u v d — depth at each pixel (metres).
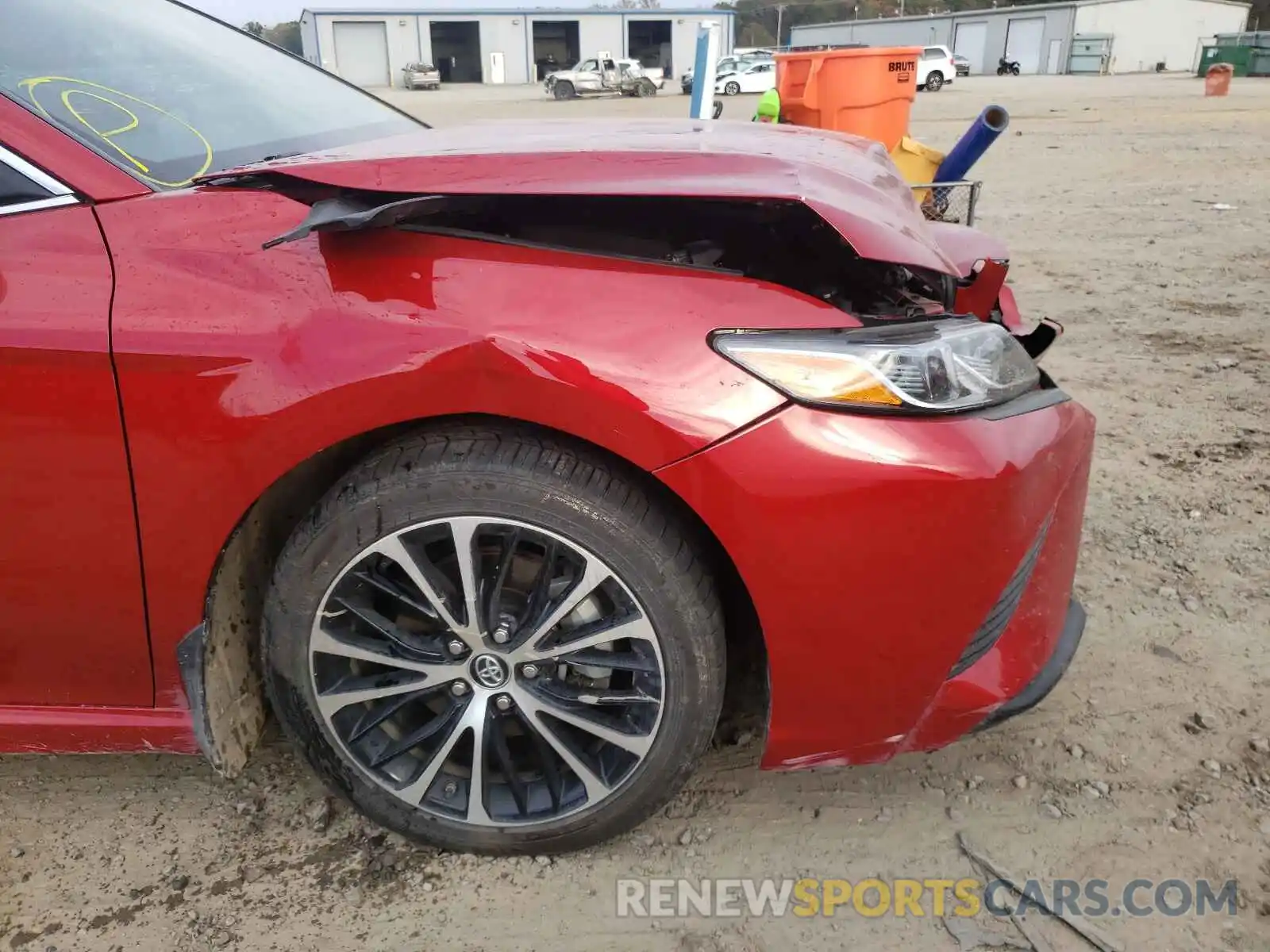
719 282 1.70
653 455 1.64
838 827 2.09
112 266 1.71
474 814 1.93
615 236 1.94
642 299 1.67
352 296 1.68
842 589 1.68
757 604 1.71
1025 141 15.13
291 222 1.75
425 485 1.72
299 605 1.82
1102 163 12.39
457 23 55.97
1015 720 2.39
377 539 1.76
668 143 2.06
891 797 2.17
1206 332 5.36
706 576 1.77
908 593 1.69
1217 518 3.31
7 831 2.09
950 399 1.69
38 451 1.70
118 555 1.77
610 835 1.95
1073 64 56.78
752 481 1.63
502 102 34.34
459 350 1.63
